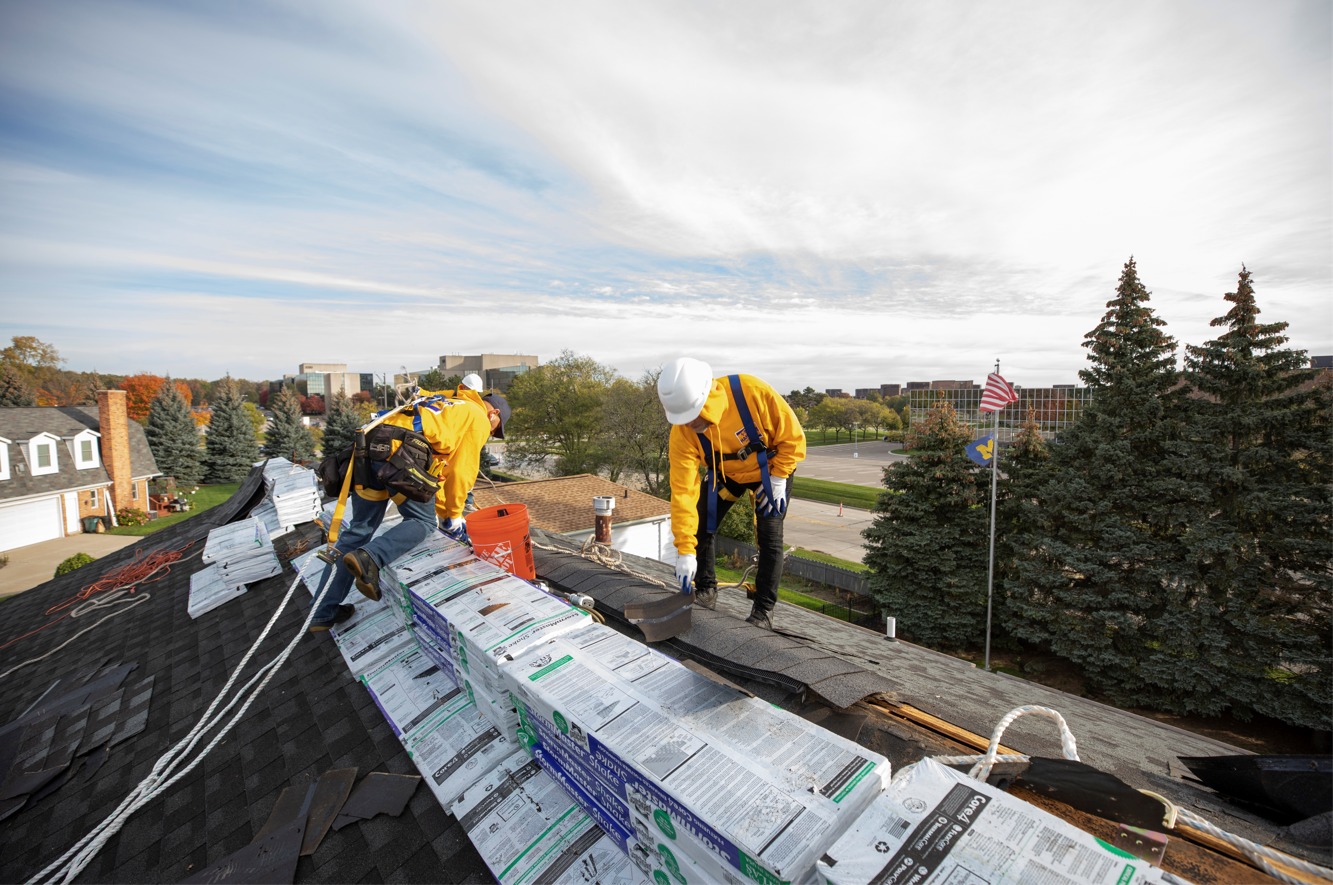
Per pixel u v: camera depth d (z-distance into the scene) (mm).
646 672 1849
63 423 29312
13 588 20406
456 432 3418
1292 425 12555
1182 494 13125
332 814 2148
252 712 3043
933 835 1125
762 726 1522
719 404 2885
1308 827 1487
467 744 2244
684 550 2953
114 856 2328
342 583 3426
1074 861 1046
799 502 38344
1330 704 11312
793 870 1076
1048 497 14945
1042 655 15992
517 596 2516
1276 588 12422
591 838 1765
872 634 9227
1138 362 14336
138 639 4703
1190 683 12445
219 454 43781
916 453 17219
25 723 3650
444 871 1846
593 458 36156
